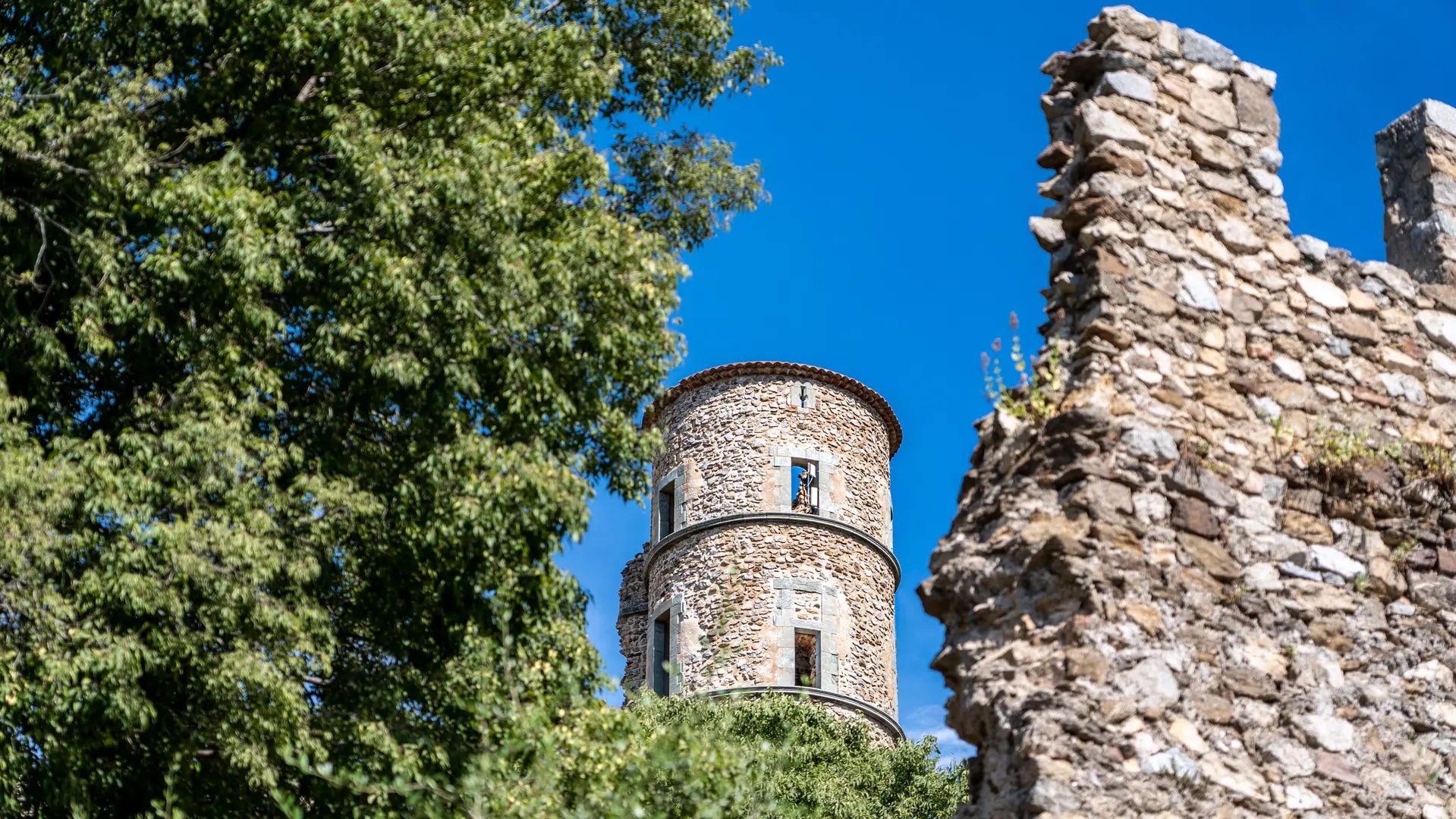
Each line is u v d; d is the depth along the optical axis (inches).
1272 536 336.5
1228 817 304.0
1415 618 343.6
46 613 424.2
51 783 432.8
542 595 506.9
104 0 530.9
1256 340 355.3
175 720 464.4
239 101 565.9
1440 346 378.6
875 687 1398.9
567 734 426.3
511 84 578.2
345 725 472.1
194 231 486.3
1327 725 322.7
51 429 498.6
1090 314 342.6
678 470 1483.8
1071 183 363.3
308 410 515.5
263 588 459.5
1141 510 324.5
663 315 569.9
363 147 516.1
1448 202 398.6
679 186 764.0
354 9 533.3
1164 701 308.3
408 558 507.8
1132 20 374.3
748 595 1387.8
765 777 491.2
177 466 458.0
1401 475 356.8
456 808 420.5
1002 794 301.7
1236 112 378.0
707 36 748.0
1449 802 326.6
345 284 512.4
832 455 1477.6
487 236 525.3
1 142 481.7
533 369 527.2
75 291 503.2
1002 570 324.8
